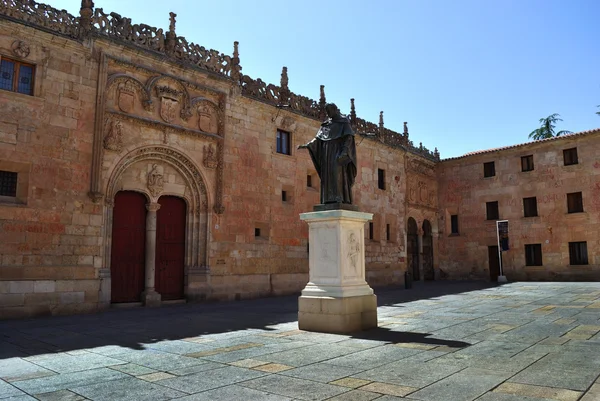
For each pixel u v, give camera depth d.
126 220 20.02
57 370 7.19
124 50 19.42
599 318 12.52
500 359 7.48
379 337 9.79
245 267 23.53
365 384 6.04
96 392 5.88
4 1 16.20
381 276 33.72
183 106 21.61
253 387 5.98
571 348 8.34
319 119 28.97
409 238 38.88
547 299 18.66
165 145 20.61
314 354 8.06
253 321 13.37
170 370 7.05
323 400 5.38
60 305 16.41
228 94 23.66
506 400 5.28
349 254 11.07
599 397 5.33
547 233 35.16
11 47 16.36
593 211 33.16
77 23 18.12
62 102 17.41
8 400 5.59
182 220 22.17
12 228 15.70
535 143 36.12
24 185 16.23
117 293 19.34
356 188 32.56
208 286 21.72
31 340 10.41
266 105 25.45
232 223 23.19
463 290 26.20
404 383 6.05
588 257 33.09
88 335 11.05
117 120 18.97
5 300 15.21
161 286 21.03
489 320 12.50
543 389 5.69
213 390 5.88
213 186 22.56
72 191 17.33
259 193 24.73
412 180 38.91
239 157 23.89
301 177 27.52
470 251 39.44
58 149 17.12
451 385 5.93
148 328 12.15
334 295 10.65
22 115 16.39
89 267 17.38
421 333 10.27
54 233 16.69
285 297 24.28
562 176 34.91
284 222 25.98
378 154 35.12
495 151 38.28
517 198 37.03
